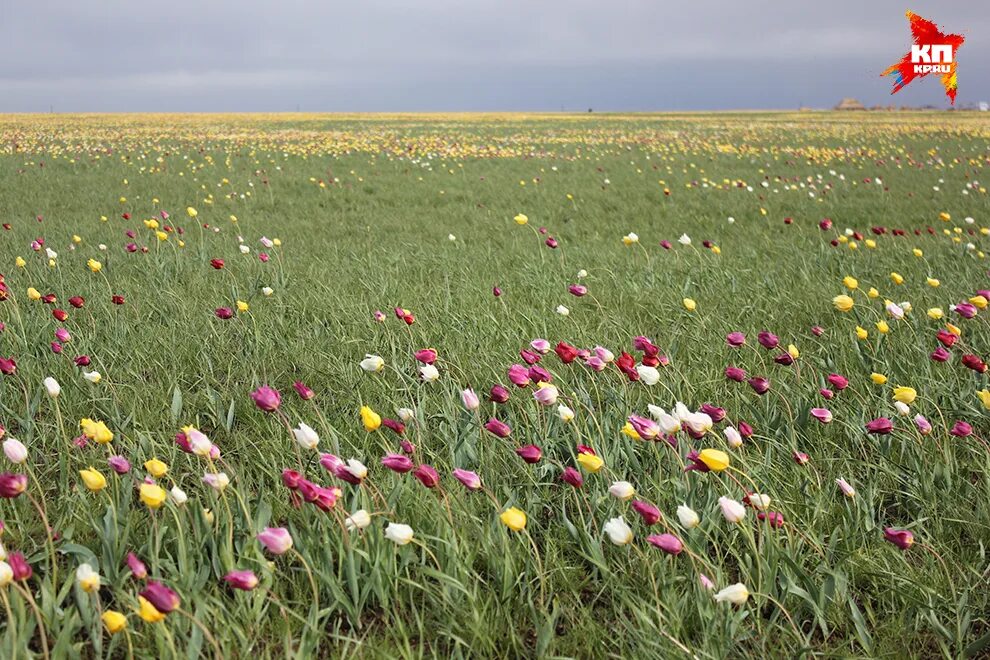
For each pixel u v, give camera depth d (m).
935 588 2.54
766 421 3.64
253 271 7.43
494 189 15.34
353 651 2.30
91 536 2.88
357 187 15.73
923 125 41.47
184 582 2.40
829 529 2.91
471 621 2.36
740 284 6.77
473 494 3.08
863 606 2.56
